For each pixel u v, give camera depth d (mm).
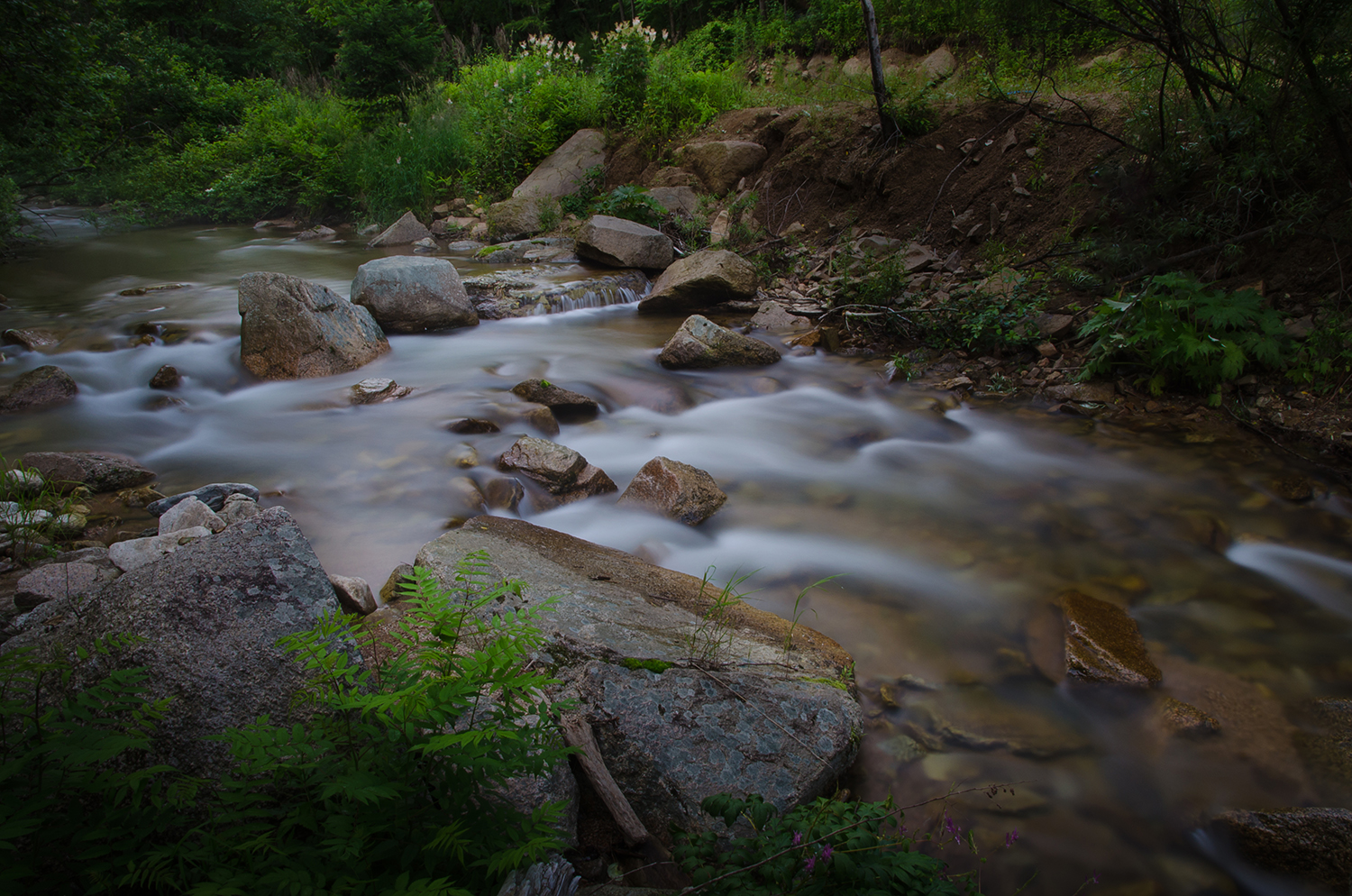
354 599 3479
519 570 3598
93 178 17172
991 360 7652
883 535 4828
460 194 15820
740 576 4324
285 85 22891
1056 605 4062
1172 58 7090
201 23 27641
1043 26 8641
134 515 4656
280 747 1861
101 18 12750
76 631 2400
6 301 9203
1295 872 2543
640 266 11156
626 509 5043
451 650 2096
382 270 8625
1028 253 8578
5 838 1646
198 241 14797
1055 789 2881
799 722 2818
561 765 2480
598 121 15102
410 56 20219
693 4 23062
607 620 3238
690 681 2893
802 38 17094
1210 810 2773
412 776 1901
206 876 1667
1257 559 4492
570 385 7184
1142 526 4887
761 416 6828
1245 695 3365
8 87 10711
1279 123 6566
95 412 6395
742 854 2072
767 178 12141
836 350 8375
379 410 6438
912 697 3359
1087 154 8625
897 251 9516
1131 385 6762
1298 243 6691
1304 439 5719
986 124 9977
